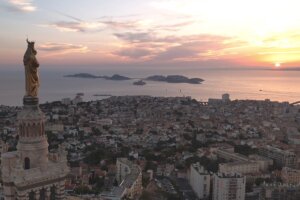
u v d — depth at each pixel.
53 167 83.88
